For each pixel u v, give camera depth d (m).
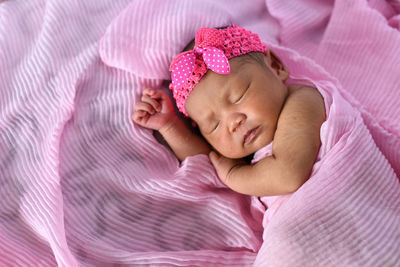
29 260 1.23
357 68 1.63
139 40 1.42
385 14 1.79
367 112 1.45
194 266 1.25
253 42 1.37
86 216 1.33
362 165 1.20
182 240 1.35
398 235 1.10
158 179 1.36
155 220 1.37
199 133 1.54
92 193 1.37
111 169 1.38
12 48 1.55
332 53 1.69
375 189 1.18
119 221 1.35
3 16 1.60
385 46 1.59
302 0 1.80
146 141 1.42
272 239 1.16
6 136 1.41
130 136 1.42
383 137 1.37
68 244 1.26
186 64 1.28
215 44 1.30
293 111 1.27
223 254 1.29
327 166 1.18
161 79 1.49
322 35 1.79
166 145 1.48
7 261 1.21
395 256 1.06
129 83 1.48
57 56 1.50
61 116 1.39
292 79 1.49
